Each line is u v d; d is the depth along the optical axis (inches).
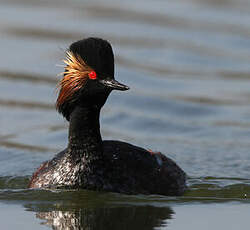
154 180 519.2
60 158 524.1
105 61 479.8
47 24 1012.5
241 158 631.2
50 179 511.5
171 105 778.8
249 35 1001.5
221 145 670.5
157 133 709.9
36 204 489.1
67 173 504.1
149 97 797.2
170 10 1102.4
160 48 952.9
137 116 748.6
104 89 479.8
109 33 987.9
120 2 1143.6
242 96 812.6
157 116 752.3
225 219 462.9
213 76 875.4
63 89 495.2
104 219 458.6
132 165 518.3
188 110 769.6
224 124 731.4
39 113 756.0
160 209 481.1
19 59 894.4
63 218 460.8
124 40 968.3
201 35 1002.1
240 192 531.8
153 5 1128.8
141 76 858.1
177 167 565.6
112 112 759.1
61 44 932.0
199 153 647.1
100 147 503.5
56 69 867.4
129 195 500.7
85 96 488.1
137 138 691.4
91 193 499.2
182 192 531.8
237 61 921.5
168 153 646.5
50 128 715.4
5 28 993.5
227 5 1129.4
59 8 1099.3
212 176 579.8
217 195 523.8
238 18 1068.5
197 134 705.6
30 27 1001.5
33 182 528.4
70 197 497.7
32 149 659.4
